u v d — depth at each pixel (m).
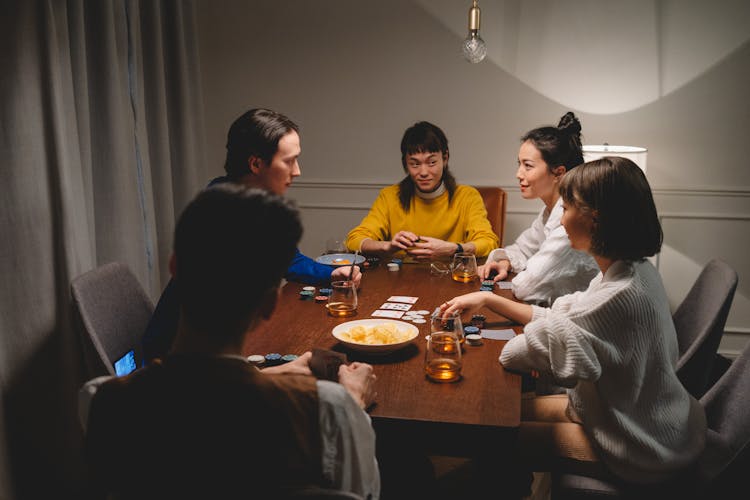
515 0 3.66
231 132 2.05
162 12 3.45
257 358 1.71
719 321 2.03
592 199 1.60
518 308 1.99
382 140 3.96
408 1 3.78
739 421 1.71
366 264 2.79
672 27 3.55
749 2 3.45
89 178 2.74
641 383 1.60
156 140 3.30
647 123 3.67
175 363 0.97
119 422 0.96
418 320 2.08
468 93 3.81
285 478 0.97
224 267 0.96
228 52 4.00
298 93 3.99
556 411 1.89
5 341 2.38
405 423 1.45
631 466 1.60
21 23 2.32
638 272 1.62
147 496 0.95
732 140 3.60
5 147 2.33
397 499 2.12
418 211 3.21
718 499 1.47
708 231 3.72
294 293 2.41
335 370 1.50
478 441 1.43
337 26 3.87
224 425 0.94
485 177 3.89
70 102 2.57
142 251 3.16
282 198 1.02
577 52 3.67
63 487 2.58
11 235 2.37
